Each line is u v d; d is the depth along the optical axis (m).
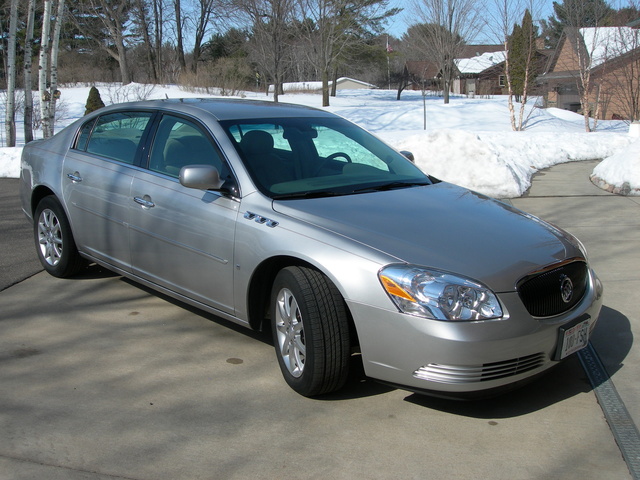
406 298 3.23
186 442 3.23
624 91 27.75
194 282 4.34
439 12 36.94
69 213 5.39
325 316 3.46
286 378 3.77
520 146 14.57
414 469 3.02
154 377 3.94
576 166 13.30
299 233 3.64
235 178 4.12
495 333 3.19
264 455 3.13
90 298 5.30
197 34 51.84
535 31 31.86
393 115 33.00
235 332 4.65
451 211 3.97
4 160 11.66
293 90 51.84
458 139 10.25
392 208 3.91
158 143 4.75
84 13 45.88
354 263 3.40
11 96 16.09
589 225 7.75
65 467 3.00
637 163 9.88
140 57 54.53
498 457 3.12
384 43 52.25
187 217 4.29
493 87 60.66
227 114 4.58
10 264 6.14
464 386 3.20
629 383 3.85
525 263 3.42
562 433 3.34
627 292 5.39
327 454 3.14
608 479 2.95
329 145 4.67
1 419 3.41
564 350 3.45
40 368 4.04
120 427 3.36
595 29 27.69
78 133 5.59
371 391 3.79
